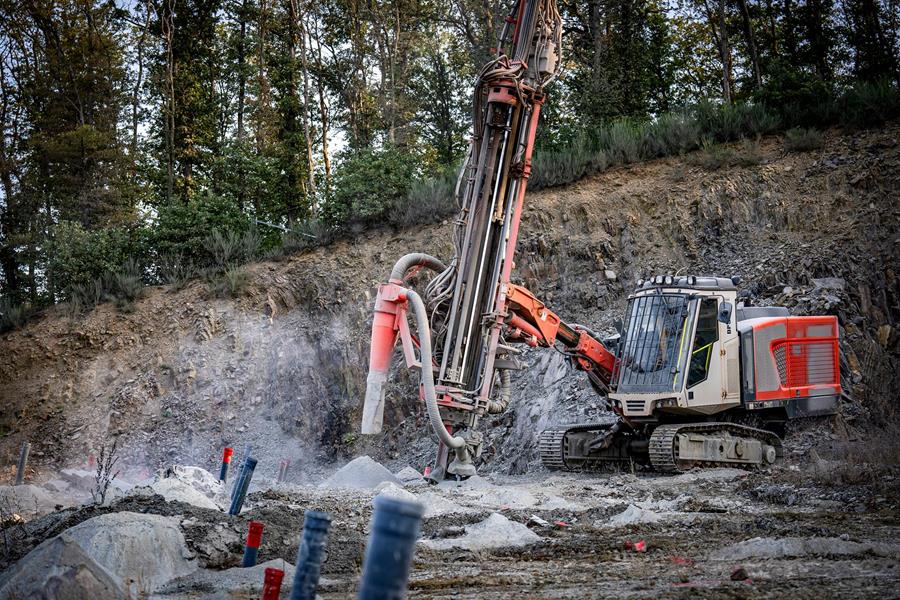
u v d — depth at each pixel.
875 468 13.37
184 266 31.31
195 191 37.88
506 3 36.72
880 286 22.14
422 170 35.28
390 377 25.59
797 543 7.73
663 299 17.09
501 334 17.27
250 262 30.78
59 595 6.24
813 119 27.52
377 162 30.27
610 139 29.55
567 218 26.94
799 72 28.91
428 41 42.22
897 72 33.12
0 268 38.00
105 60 40.94
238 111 41.22
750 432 17.09
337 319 27.86
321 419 26.27
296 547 8.59
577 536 9.58
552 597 6.21
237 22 41.19
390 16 39.53
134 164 39.44
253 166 34.59
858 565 6.94
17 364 29.23
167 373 27.94
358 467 16.61
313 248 30.33
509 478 17.69
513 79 16.50
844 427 18.61
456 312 16.56
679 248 25.39
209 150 40.50
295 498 12.88
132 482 23.94
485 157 16.81
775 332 17.58
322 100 39.16
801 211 24.64
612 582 6.79
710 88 40.72
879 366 20.61
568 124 33.84
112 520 7.90
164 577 7.62
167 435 26.70
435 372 16.72
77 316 30.16
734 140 27.88
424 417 24.62
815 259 22.98
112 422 27.22
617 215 26.56
